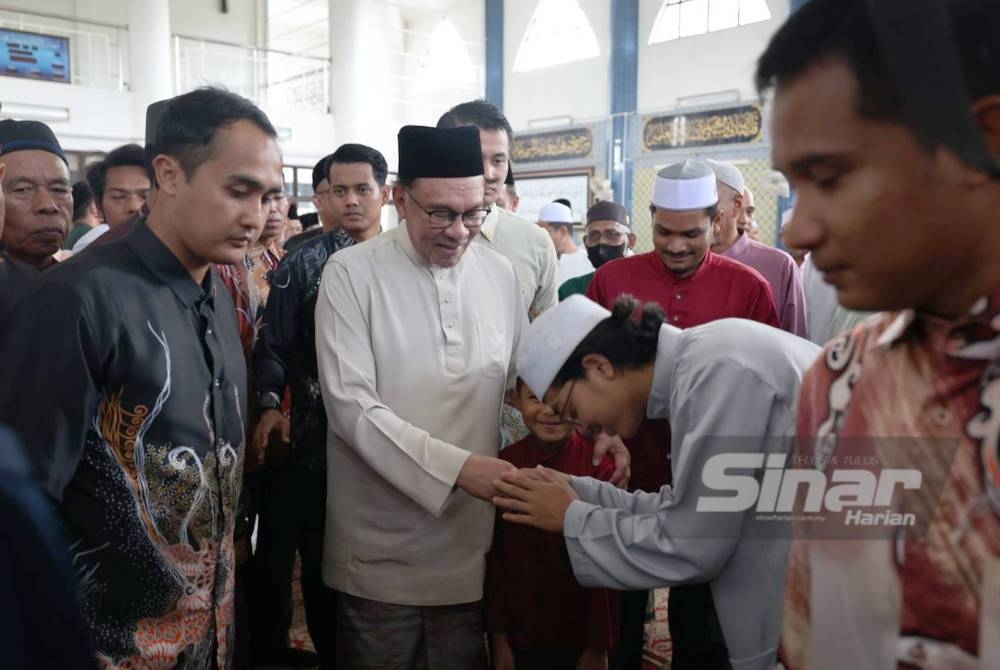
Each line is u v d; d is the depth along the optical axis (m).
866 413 0.64
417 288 1.59
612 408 1.25
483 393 1.62
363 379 1.52
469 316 1.63
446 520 1.58
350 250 1.63
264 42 12.88
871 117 0.51
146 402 1.19
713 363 1.07
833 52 0.51
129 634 1.20
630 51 10.63
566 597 1.69
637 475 1.68
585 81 11.41
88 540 1.17
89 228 3.53
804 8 0.54
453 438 1.59
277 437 2.12
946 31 0.48
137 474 1.19
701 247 2.13
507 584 1.70
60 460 1.08
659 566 1.12
